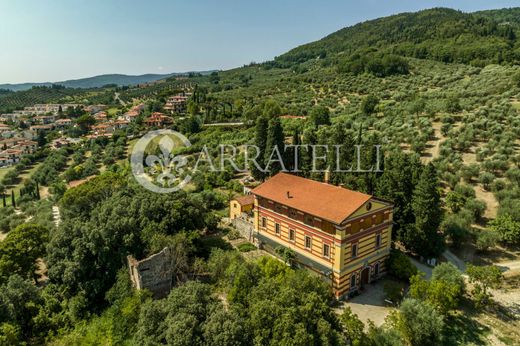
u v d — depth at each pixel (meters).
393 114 110.12
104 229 48.75
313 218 42.66
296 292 33.56
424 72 186.25
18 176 126.62
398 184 51.44
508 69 142.00
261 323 30.27
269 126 78.25
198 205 58.28
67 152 141.88
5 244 50.66
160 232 50.03
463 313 39.12
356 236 41.22
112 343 37.03
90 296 45.75
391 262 45.88
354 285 42.44
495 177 66.69
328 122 111.69
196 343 29.31
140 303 39.91
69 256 48.25
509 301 41.12
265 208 50.22
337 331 31.64
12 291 40.53
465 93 117.44
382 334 32.38
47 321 40.66
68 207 61.62
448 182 67.62
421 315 33.69
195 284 35.06
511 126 83.06
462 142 80.31
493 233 50.91
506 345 34.50
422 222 48.00
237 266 40.25
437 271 41.53
